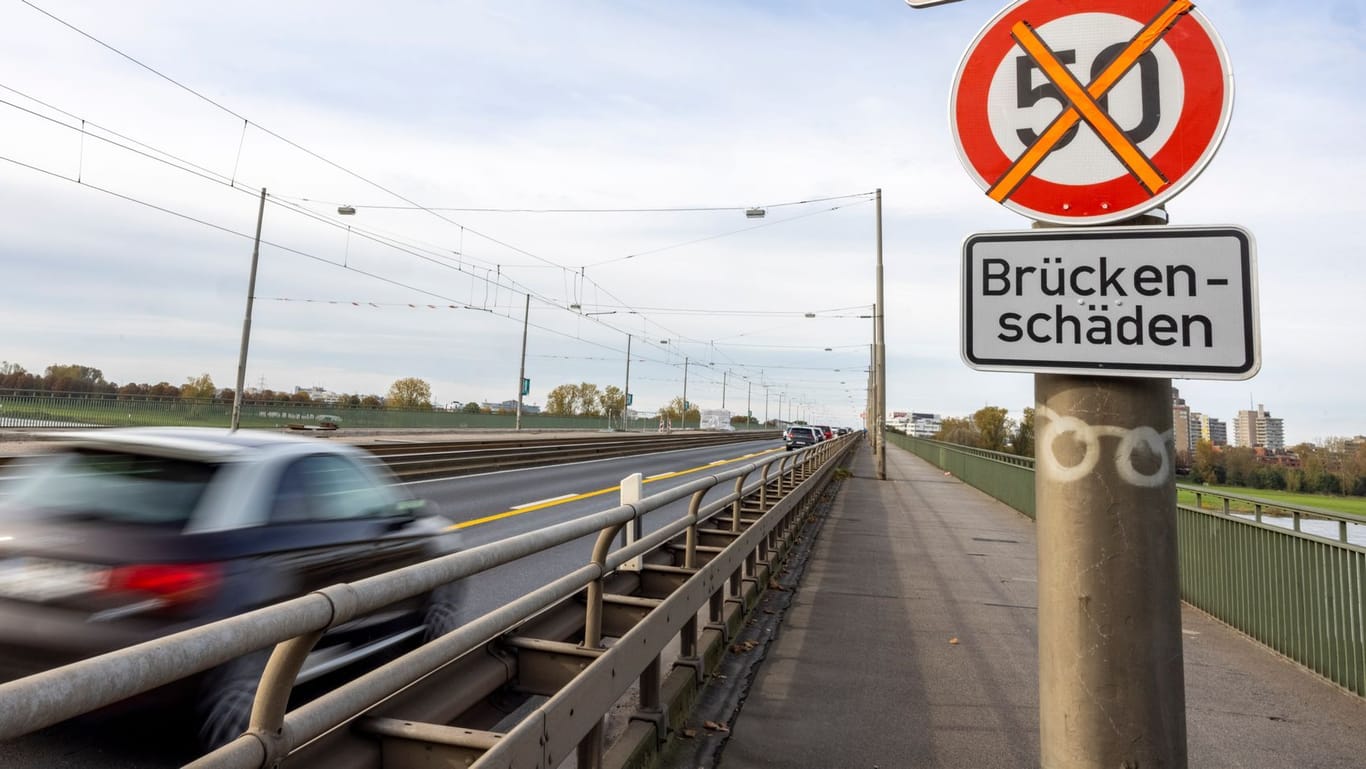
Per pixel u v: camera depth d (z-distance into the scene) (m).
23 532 3.39
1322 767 3.81
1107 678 1.87
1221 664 5.54
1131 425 1.95
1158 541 1.91
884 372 25.48
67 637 3.17
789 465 10.83
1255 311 1.93
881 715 4.37
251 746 1.46
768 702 4.54
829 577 8.41
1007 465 16.70
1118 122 2.08
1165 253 1.99
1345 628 4.94
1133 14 2.09
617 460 29.36
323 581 3.92
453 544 5.25
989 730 4.18
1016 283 2.08
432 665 2.03
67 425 26.00
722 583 5.07
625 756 3.17
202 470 3.76
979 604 7.21
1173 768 1.85
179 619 3.20
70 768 3.13
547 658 3.06
